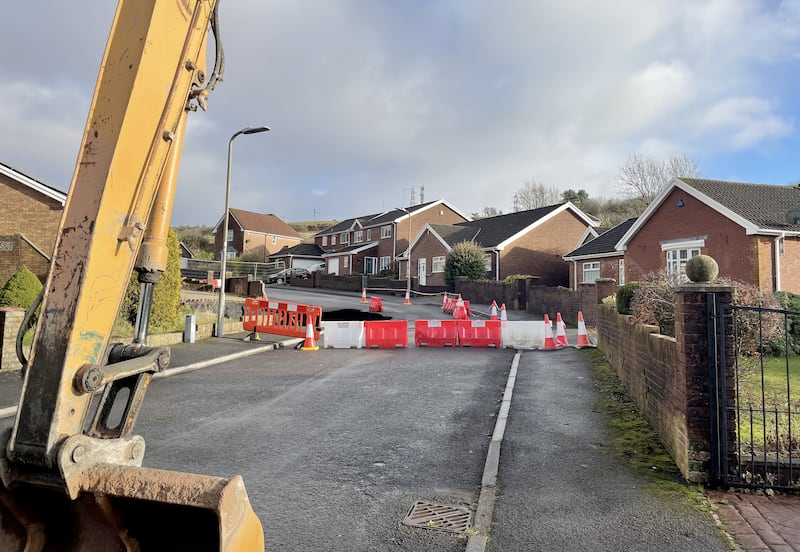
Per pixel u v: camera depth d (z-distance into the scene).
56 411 1.97
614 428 6.42
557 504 4.34
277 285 46.62
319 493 4.68
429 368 11.16
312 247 63.03
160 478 1.97
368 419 7.21
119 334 12.50
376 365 11.63
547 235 37.50
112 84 2.26
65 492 2.03
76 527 2.17
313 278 45.78
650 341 6.34
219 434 6.52
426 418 7.23
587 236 35.94
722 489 4.54
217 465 5.41
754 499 4.35
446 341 14.80
